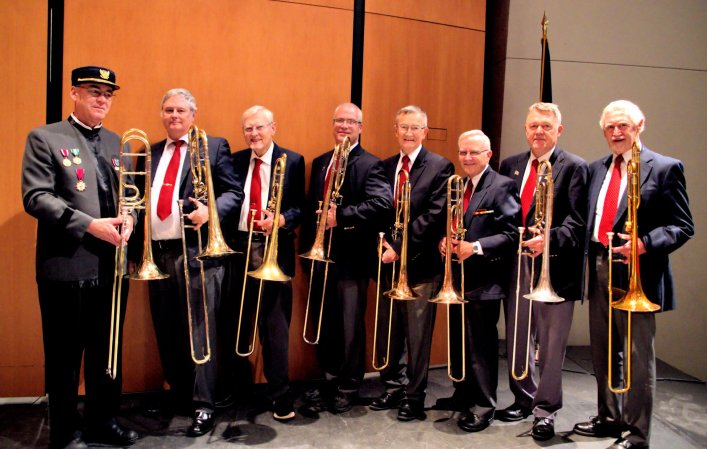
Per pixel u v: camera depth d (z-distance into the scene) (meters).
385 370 3.14
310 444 2.59
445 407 3.02
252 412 2.92
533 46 4.12
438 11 3.58
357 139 3.04
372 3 3.44
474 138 2.75
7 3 2.86
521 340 2.87
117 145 2.53
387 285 3.08
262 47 3.24
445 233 2.83
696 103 4.26
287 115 3.31
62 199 2.32
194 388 2.70
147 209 2.46
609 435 2.71
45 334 2.38
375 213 2.83
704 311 4.32
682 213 2.43
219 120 3.21
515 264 2.86
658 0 4.19
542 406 2.71
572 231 2.60
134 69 3.06
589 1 4.14
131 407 2.95
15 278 2.96
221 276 2.80
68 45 2.97
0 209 2.91
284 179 2.93
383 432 2.72
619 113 2.53
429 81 3.59
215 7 3.16
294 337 3.39
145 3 3.06
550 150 2.81
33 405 2.94
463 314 2.79
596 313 2.65
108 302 2.50
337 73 3.37
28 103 2.91
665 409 3.11
